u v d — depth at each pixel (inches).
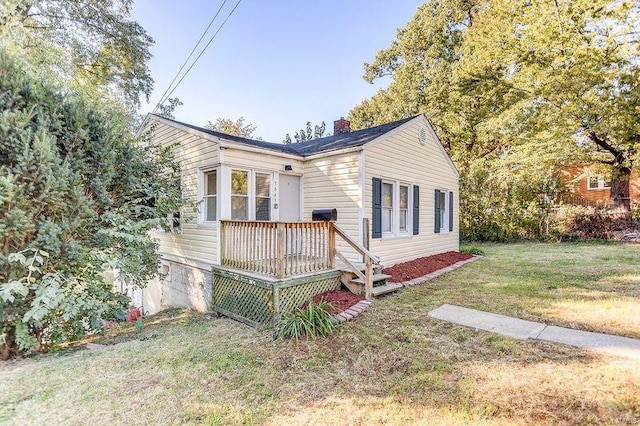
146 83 551.5
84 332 207.5
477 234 589.9
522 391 107.1
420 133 353.1
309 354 147.1
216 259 256.2
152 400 113.5
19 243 171.0
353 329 170.7
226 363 141.7
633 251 402.0
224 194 251.3
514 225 555.8
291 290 202.7
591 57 439.2
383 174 293.4
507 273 292.7
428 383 116.5
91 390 122.3
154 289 358.9
